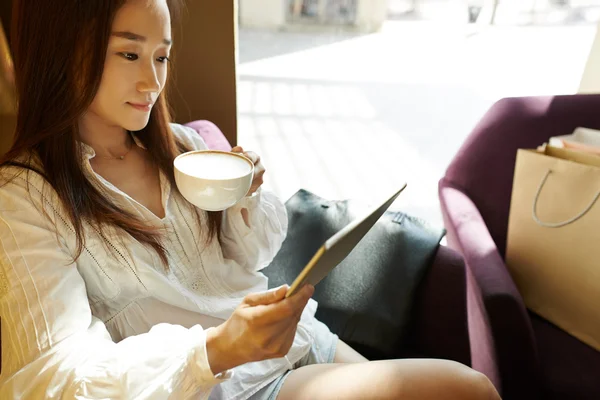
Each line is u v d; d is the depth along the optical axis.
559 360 1.02
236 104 1.30
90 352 0.61
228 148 1.11
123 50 0.62
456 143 2.66
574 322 1.08
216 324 0.82
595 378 0.97
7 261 0.61
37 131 0.64
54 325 0.61
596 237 0.99
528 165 1.09
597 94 1.29
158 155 0.80
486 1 3.88
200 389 0.59
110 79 0.63
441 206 1.31
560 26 3.79
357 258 1.05
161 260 0.75
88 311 0.66
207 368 0.58
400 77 3.48
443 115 2.95
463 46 3.89
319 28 4.59
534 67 3.20
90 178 0.70
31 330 0.60
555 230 1.06
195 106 1.29
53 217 0.66
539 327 1.12
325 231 1.11
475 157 1.29
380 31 4.61
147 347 0.62
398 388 0.70
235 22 1.19
